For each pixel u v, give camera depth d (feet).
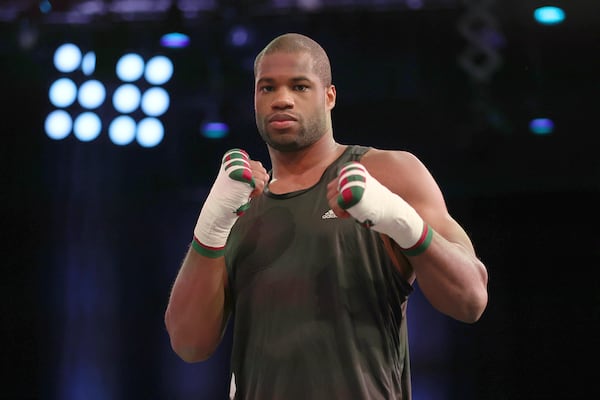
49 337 20.36
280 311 7.39
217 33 18.33
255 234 7.75
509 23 17.83
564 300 19.04
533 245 19.10
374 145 18.58
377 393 7.22
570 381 19.01
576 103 17.97
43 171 19.45
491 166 18.34
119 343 20.29
